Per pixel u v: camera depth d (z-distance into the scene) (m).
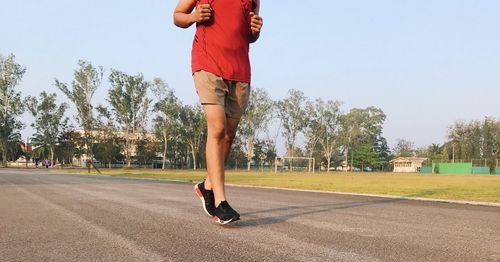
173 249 2.54
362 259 2.32
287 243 2.75
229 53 3.59
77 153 83.12
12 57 68.94
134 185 12.16
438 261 2.32
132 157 87.88
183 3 3.69
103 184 12.34
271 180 24.69
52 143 78.25
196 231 3.20
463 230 3.65
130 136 78.56
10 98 69.19
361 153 115.69
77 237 2.95
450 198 10.06
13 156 87.88
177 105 81.88
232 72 3.59
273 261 2.25
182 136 85.50
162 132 81.25
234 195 8.50
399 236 3.16
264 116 92.44
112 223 3.62
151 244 2.69
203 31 3.58
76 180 15.62
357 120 115.12
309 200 7.59
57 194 7.39
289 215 4.39
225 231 3.21
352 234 3.19
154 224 3.56
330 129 101.44
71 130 79.50
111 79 74.38
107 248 2.57
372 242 2.86
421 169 104.31
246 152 97.69
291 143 98.25
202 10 3.49
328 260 2.29
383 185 19.14
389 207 6.18
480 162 99.56
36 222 3.70
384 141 127.69
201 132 86.44
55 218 3.97
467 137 112.94
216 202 3.46
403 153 143.62
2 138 69.00
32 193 7.66
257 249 2.54
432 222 4.21
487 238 3.20
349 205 6.35
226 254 2.40
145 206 5.14
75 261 2.25
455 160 108.62
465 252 2.59
